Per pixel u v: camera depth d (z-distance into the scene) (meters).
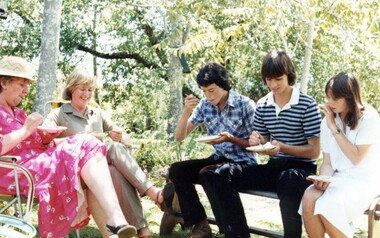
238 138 3.70
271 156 3.67
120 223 2.91
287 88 3.46
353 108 3.04
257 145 3.45
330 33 8.83
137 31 17.25
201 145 8.05
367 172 3.08
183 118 3.96
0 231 2.79
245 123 3.81
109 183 3.03
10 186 3.18
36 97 7.09
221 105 3.85
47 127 3.40
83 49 17.44
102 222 3.12
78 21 16.95
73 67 17.50
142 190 3.33
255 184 3.54
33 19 16.84
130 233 2.92
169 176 3.73
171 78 11.44
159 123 10.55
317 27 8.52
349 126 3.09
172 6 6.97
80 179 3.07
